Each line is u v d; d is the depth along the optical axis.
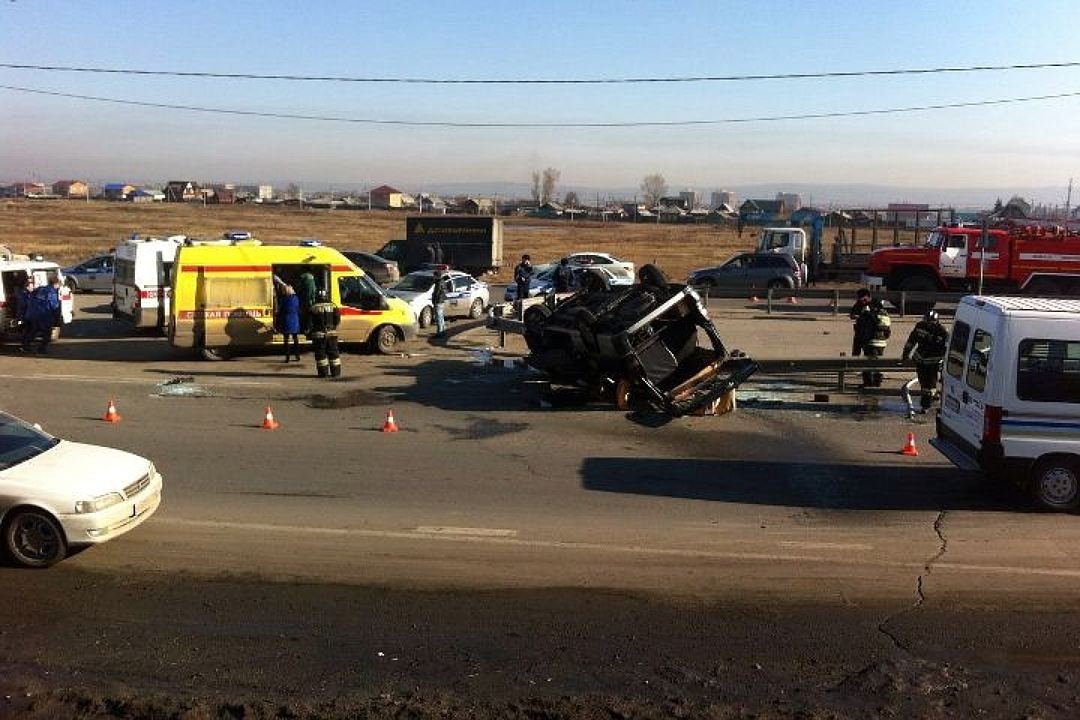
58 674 5.82
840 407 15.32
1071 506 9.62
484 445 12.45
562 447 12.39
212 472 10.82
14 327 20.38
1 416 8.86
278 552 8.12
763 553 8.26
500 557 8.06
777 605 7.06
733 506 9.77
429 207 157.88
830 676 5.88
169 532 8.63
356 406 14.98
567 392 16.16
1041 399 9.61
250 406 14.85
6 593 7.17
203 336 18.94
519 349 21.22
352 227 82.50
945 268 32.03
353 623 6.65
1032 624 6.74
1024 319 9.62
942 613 6.93
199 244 19.47
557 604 7.04
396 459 11.59
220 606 6.94
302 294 19.28
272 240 61.00
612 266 33.34
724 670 5.96
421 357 20.11
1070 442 9.59
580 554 8.16
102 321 25.98
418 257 43.06
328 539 8.48
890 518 9.41
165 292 22.42
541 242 72.25
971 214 52.97
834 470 11.31
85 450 8.54
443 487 10.34
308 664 5.99
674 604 7.06
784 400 15.92
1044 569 7.91
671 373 15.03
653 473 11.09
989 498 10.17
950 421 10.93
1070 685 5.79
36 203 127.38
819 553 8.28
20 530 7.63
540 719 5.25
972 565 7.99
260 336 19.25
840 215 40.47
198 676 5.80
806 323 26.83
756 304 33.06
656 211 141.12
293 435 12.85
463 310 26.58
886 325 16.50
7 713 5.27
